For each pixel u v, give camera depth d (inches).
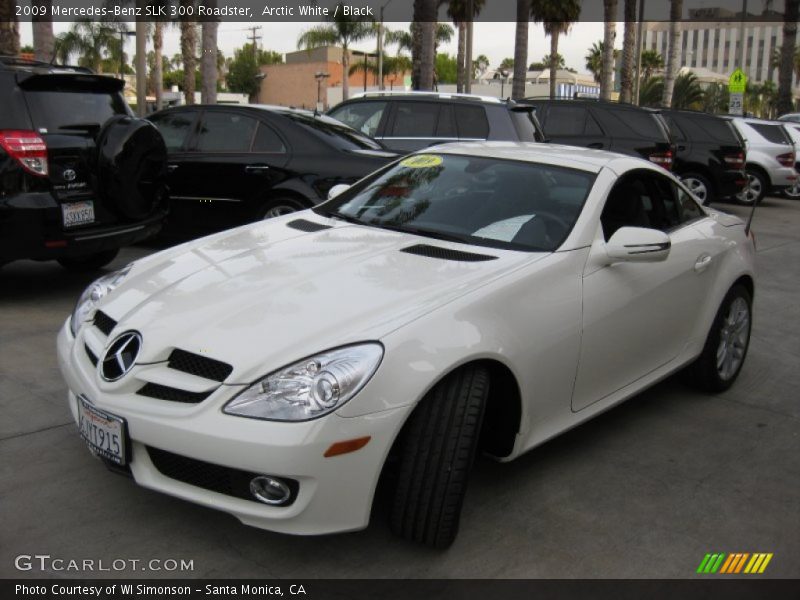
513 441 130.7
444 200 162.9
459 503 115.3
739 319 197.5
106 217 240.2
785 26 1190.9
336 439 103.9
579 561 120.8
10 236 217.6
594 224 150.1
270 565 115.3
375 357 108.3
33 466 140.0
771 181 639.8
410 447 113.2
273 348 109.3
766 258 404.8
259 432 102.9
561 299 136.1
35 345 203.0
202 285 129.0
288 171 289.1
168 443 106.7
